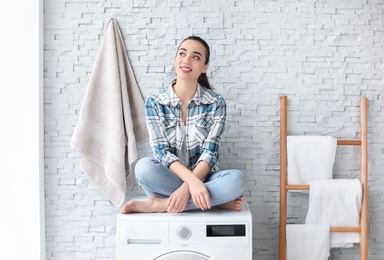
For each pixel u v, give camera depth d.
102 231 2.11
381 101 2.09
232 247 1.58
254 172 2.12
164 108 1.84
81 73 2.11
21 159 2.08
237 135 2.11
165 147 1.77
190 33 2.10
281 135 2.04
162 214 1.63
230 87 2.10
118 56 2.07
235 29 2.10
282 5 2.09
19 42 2.07
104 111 2.05
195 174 1.71
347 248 2.10
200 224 1.58
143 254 1.58
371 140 2.10
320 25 2.09
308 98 2.10
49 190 2.11
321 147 2.02
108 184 2.06
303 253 1.99
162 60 2.10
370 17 2.09
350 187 1.99
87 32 2.10
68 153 2.12
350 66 2.09
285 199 2.02
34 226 2.07
